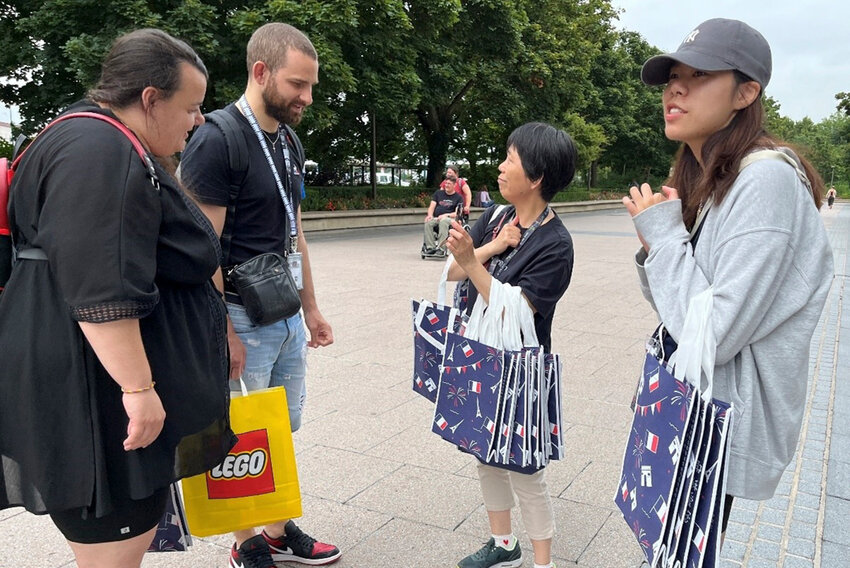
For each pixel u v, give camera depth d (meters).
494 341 2.20
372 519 2.88
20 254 1.57
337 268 10.42
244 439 2.17
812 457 3.55
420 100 18.86
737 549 2.69
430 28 17.72
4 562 2.51
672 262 1.58
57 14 13.08
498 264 2.33
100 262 1.42
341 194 21.64
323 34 13.60
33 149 1.54
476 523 2.86
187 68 1.66
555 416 2.20
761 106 1.62
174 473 1.71
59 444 1.53
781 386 1.54
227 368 1.93
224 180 2.20
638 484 1.66
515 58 21.94
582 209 36.38
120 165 1.48
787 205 1.48
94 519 1.62
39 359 1.52
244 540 2.50
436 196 11.71
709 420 1.43
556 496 3.11
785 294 1.51
